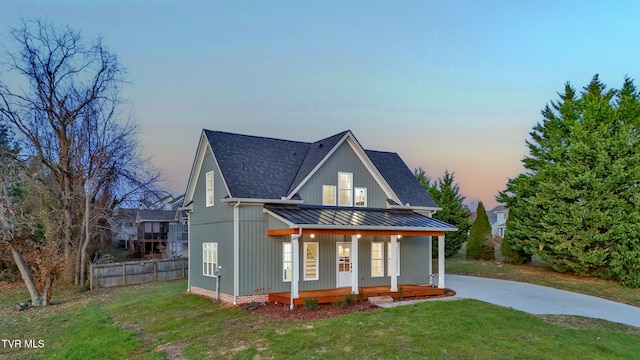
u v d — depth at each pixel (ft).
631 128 70.13
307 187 56.95
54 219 88.33
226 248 53.16
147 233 150.41
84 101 91.20
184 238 135.64
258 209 52.90
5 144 88.33
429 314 39.73
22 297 70.38
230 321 41.11
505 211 211.20
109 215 98.12
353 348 30.50
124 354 33.86
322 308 45.88
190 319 43.19
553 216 70.74
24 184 83.46
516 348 30.45
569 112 80.38
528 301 51.26
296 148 65.31
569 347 31.32
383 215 59.47
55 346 39.14
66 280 85.66
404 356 28.66
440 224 59.47
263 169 57.62
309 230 47.57
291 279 49.29
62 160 89.51
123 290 70.95
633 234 62.80
